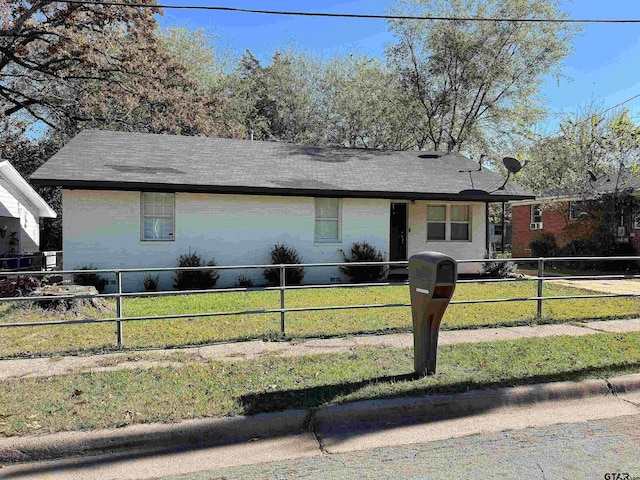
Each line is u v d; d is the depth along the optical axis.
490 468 3.20
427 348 4.74
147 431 3.55
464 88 24.09
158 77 20.44
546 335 6.50
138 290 11.70
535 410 4.25
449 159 16.78
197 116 21.55
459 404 4.18
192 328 7.01
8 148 23.58
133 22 19.72
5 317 7.67
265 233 12.65
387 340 6.25
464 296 10.36
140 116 21.41
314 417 3.86
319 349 5.81
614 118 18.95
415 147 28.53
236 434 3.70
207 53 30.91
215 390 4.32
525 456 3.37
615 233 17.31
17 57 18.56
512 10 22.48
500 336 6.45
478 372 4.82
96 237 11.48
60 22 18.33
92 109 20.62
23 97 21.31
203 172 12.32
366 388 4.33
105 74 20.39
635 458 3.33
